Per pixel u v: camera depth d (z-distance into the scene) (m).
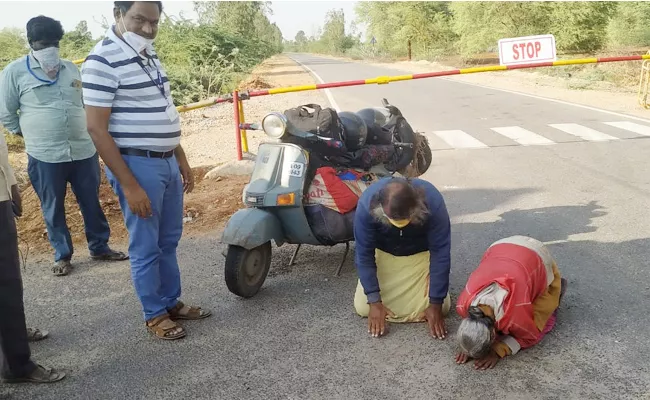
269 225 4.71
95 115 3.73
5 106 5.23
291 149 4.78
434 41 48.53
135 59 3.83
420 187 3.88
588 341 3.93
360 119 5.38
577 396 3.39
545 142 10.32
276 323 4.42
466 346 3.49
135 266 4.15
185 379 3.76
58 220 5.47
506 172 8.44
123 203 4.05
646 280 4.77
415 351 3.94
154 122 3.93
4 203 3.49
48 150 5.22
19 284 3.61
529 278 3.67
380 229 3.96
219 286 5.13
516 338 3.72
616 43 32.53
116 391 3.67
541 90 18.77
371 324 4.16
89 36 22.86
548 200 7.04
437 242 3.97
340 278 5.16
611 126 11.55
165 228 4.32
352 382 3.64
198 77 19.58
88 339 4.33
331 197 4.81
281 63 47.03
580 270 5.01
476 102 16.14
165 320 4.28
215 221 6.86
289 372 3.78
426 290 4.26
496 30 33.38
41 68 5.12
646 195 7.02
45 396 3.65
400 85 21.62
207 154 10.36
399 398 3.46
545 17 32.56
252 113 15.11
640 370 3.59
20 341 3.67
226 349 4.09
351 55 66.69
